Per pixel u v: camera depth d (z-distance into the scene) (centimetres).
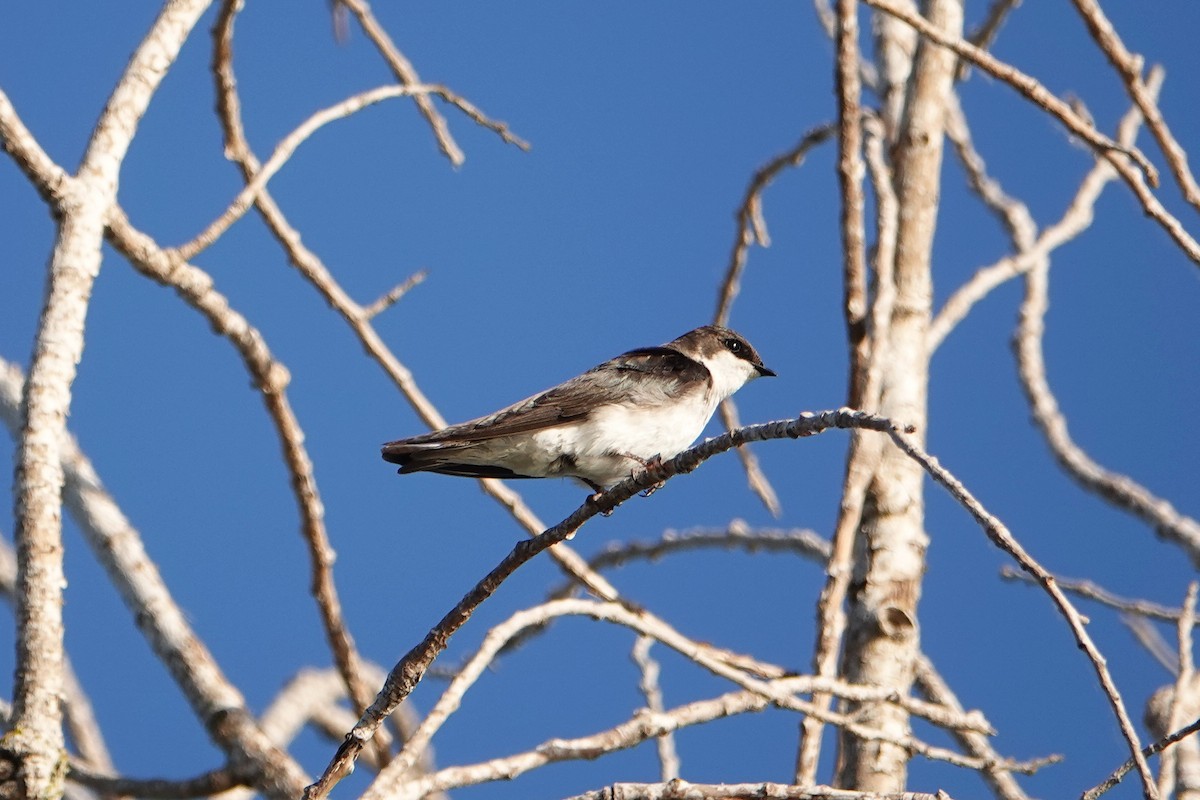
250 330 1181
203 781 1186
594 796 874
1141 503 1356
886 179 1206
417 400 1237
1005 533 696
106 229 1102
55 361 909
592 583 1185
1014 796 1186
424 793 905
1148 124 1113
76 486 1260
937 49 1300
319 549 1232
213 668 1234
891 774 1091
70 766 1207
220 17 1198
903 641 1150
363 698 1245
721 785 869
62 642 880
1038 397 1412
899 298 1238
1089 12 1105
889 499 1177
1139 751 677
